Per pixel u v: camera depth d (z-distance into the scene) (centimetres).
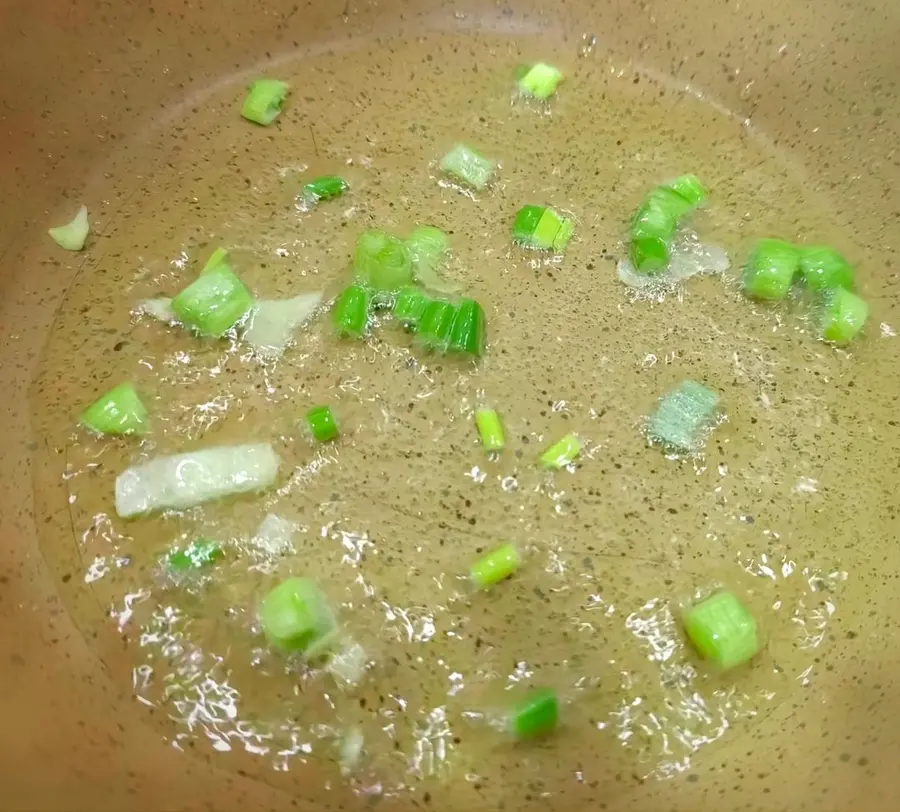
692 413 17
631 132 21
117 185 20
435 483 16
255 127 21
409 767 14
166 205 19
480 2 22
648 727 14
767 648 15
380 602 15
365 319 17
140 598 15
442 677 14
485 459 16
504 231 19
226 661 14
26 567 15
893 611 15
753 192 20
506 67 22
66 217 19
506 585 15
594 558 15
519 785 14
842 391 17
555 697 14
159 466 16
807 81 20
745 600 15
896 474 16
